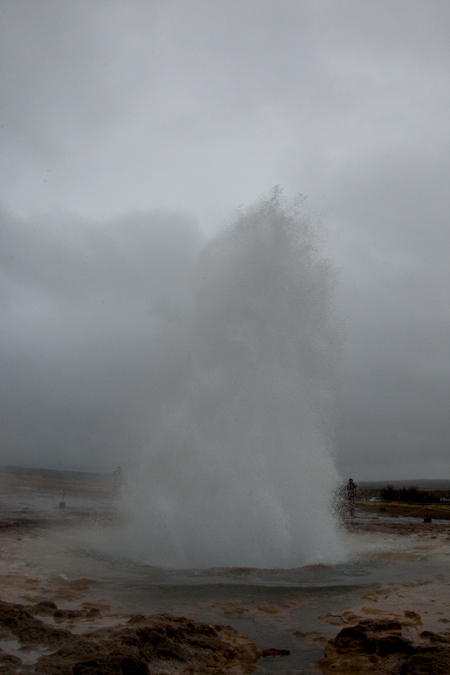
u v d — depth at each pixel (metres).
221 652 5.17
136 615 5.91
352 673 4.78
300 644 5.53
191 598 7.15
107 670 4.26
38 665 4.41
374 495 37.72
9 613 5.69
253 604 6.93
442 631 5.82
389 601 7.14
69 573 8.68
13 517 16.62
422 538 13.83
